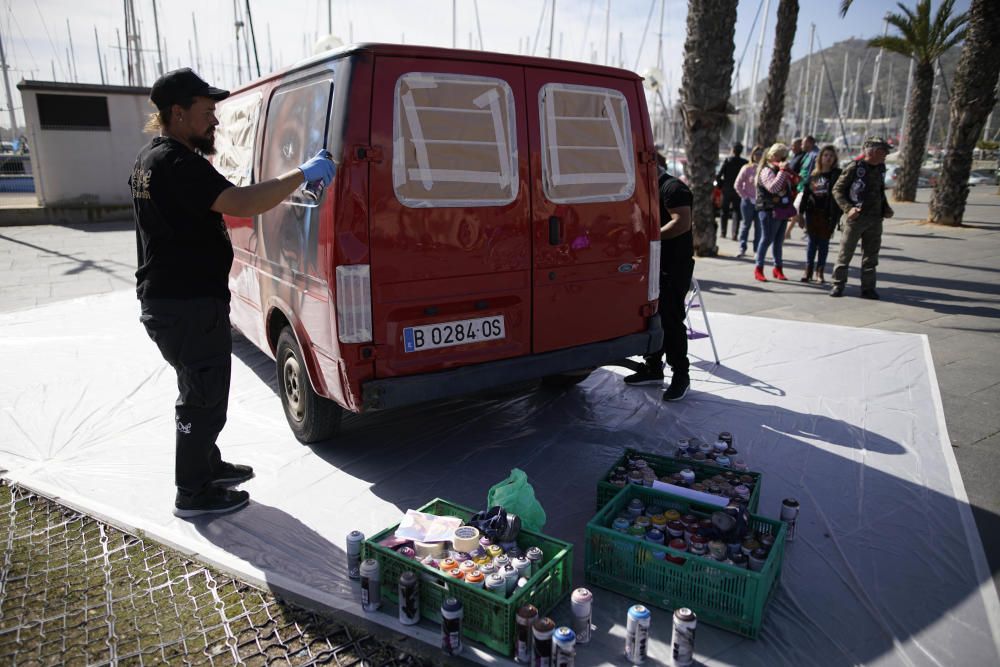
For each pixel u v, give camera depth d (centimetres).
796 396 517
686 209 473
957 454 416
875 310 789
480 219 354
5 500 359
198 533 327
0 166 1844
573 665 227
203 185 291
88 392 524
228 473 373
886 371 570
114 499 360
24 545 315
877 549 312
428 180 337
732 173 1372
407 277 337
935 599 275
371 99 320
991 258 1139
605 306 415
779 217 948
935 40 1972
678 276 487
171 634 255
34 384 541
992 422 464
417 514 298
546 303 387
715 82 1096
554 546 280
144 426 461
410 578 254
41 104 1521
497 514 288
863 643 250
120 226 1536
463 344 361
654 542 278
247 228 468
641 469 346
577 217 391
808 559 304
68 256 1137
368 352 332
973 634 254
